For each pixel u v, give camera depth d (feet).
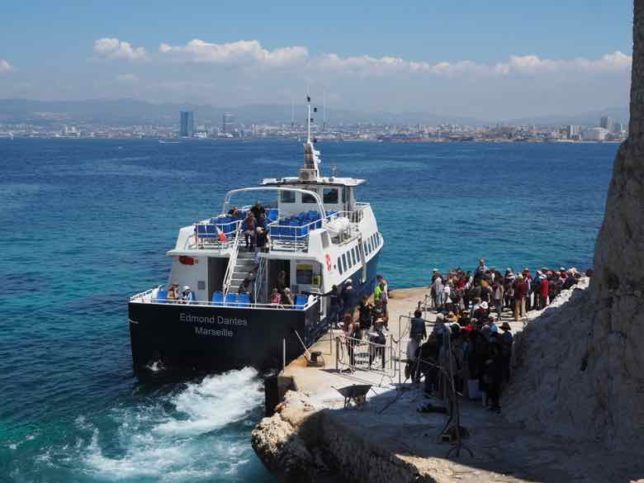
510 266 201.98
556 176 566.36
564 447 62.34
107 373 107.86
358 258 130.41
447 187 455.63
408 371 85.05
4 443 84.07
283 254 107.86
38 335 129.59
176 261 111.65
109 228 270.26
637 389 59.62
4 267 194.59
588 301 72.74
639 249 61.11
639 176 62.18
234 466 77.97
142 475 76.33
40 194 399.03
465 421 70.33
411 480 59.93
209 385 98.89
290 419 76.02
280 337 98.63
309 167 138.92
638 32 62.95
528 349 77.61
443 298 122.52
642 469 56.75
